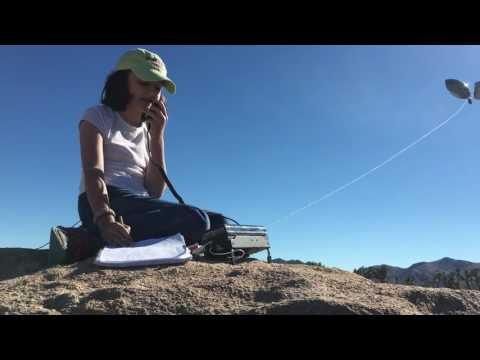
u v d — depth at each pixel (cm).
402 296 115
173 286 115
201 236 162
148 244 150
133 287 113
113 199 163
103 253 138
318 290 113
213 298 109
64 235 160
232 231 171
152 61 171
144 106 175
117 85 172
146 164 184
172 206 162
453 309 112
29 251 193
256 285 118
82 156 160
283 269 133
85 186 156
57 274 132
